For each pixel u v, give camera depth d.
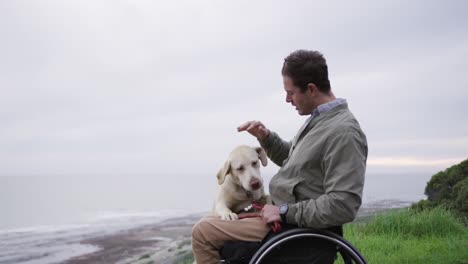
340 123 2.77
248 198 3.48
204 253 2.96
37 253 23.67
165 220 41.34
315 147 2.79
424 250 5.46
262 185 3.35
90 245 25.50
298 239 2.80
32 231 35.19
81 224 41.25
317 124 2.90
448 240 5.71
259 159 3.57
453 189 8.21
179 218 43.72
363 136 2.78
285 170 2.94
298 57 3.01
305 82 2.97
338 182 2.64
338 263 4.66
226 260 2.91
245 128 3.55
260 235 2.90
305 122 3.03
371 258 5.20
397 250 5.66
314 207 2.66
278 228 2.81
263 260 2.80
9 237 31.02
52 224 43.34
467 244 5.45
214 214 3.39
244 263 2.90
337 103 2.93
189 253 14.86
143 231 30.55
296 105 3.11
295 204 2.76
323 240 2.82
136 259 16.80
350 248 2.74
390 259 5.18
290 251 2.81
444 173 8.77
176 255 15.47
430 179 8.94
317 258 2.81
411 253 5.32
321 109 2.95
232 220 2.97
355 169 2.65
